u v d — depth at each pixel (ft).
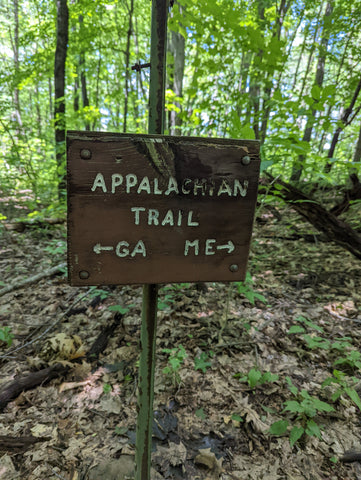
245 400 6.23
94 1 19.63
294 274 11.63
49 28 21.06
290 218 15.84
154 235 3.07
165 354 7.49
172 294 9.87
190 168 2.96
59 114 18.74
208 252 3.24
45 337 8.18
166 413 5.95
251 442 5.41
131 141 2.79
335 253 13.26
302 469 4.98
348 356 6.68
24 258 13.38
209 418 5.86
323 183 11.98
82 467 4.91
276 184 9.50
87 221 2.89
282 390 6.51
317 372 7.04
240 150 3.03
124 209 2.93
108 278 3.09
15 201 19.66
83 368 7.01
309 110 6.87
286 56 8.10
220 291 10.30
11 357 7.36
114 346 7.83
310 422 5.38
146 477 4.06
